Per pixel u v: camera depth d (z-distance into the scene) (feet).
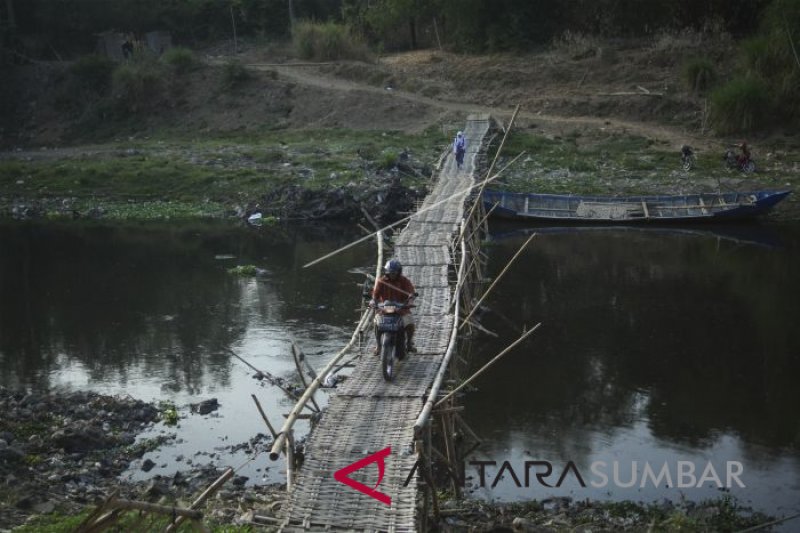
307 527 29.55
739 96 127.75
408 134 140.67
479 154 114.52
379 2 185.78
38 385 56.39
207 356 61.52
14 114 165.78
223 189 121.49
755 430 48.67
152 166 128.88
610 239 97.50
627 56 155.22
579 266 85.30
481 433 48.55
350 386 39.42
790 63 131.13
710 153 122.93
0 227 108.88
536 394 54.03
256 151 134.41
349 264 88.53
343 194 111.65
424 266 62.23
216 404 52.70
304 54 178.29
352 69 167.02
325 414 36.37
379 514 30.01
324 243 99.14
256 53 187.42
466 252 63.57
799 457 45.44
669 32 161.07
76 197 122.83
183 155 135.33
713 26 157.48
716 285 77.66
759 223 102.63
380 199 110.32
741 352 60.80
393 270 42.22
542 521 38.19
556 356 60.70
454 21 179.63
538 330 66.28
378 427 35.29
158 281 82.28
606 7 169.48
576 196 106.42
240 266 86.43
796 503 40.45
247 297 76.38
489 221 108.37
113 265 88.89
